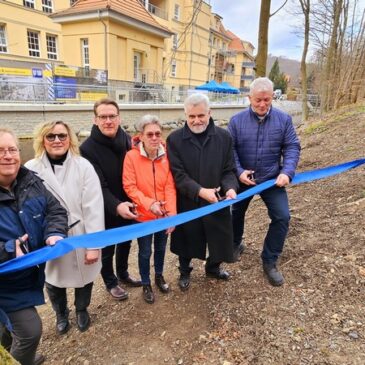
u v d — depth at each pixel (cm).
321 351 201
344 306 232
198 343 235
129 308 293
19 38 2294
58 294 269
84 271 252
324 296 246
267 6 546
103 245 181
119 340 255
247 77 5884
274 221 274
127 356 238
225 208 265
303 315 234
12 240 184
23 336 195
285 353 206
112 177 280
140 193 264
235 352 217
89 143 274
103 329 272
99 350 250
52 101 1526
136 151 267
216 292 287
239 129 285
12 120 1266
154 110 1958
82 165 244
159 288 308
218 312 260
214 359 216
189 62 3472
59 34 2553
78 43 2216
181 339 244
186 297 290
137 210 270
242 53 5603
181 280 304
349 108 1088
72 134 241
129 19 2180
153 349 240
